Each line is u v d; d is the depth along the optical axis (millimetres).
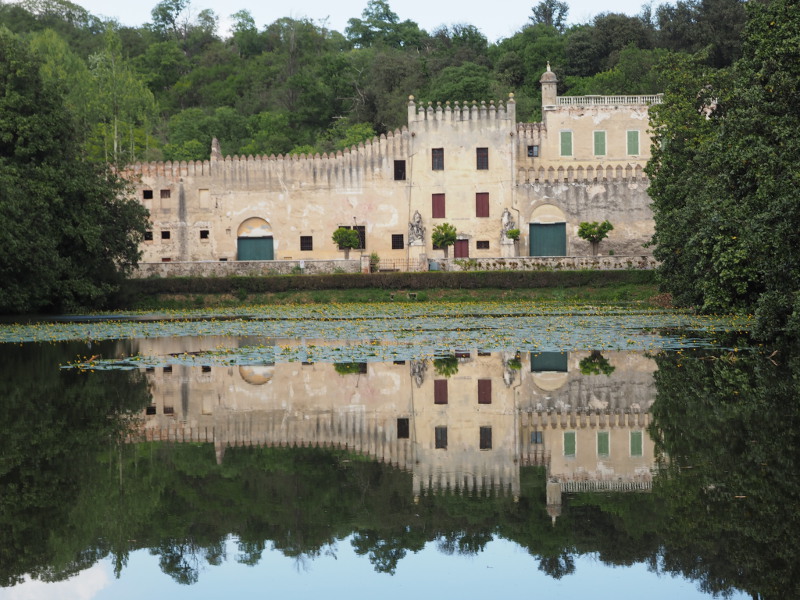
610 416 19281
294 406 20969
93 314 56156
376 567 11180
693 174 44875
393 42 139750
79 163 55719
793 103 31094
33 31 135000
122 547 11828
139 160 89562
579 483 14383
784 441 16438
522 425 18641
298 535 12227
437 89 102062
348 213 75500
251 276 63844
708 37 105062
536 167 76938
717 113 51469
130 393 22797
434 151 75062
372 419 19500
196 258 76312
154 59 137750
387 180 75188
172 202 76188
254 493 13953
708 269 37688
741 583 10383
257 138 104125
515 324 41125
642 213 73438
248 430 18484
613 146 77250
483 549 11617
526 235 74500
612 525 12273
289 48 141000
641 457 15820
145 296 62812
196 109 117062
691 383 22922
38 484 14453
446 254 74062
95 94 90312
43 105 53656
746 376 23703
